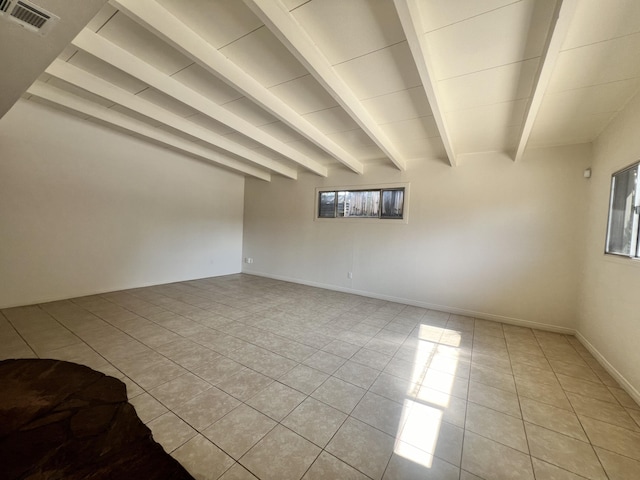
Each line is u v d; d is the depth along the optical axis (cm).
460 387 227
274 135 395
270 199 642
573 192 346
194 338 300
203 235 605
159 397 198
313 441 164
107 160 447
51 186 392
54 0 122
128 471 137
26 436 155
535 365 267
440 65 209
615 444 169
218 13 178
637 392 211
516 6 155
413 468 148
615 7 149
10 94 218
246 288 538
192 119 362
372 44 194
